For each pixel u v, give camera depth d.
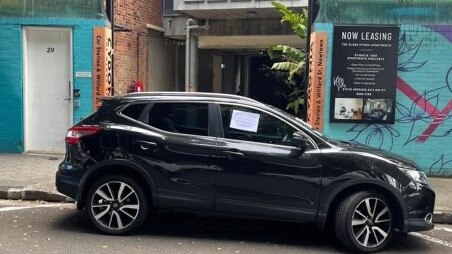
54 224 6.77
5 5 11.02
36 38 11.21
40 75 11.27
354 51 10.00
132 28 14.29
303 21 11.53
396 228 6.11
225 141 6.13
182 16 16.36
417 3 9.98
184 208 6.16
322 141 6.14
